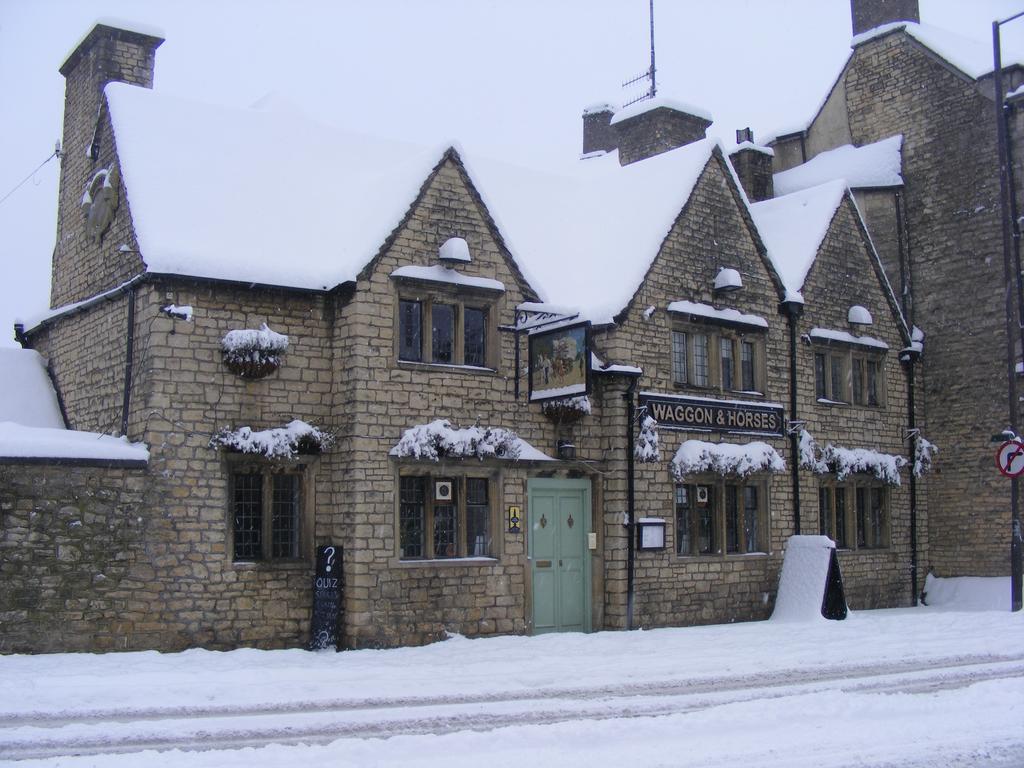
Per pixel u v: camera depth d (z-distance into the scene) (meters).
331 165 18.25
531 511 16.77
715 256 19.11
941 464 22.55
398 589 15.05
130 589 13.70
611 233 19.09
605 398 17.47
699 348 18.88
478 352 16.44
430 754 8.02
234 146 17.12
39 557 13.21
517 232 18.97
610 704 10.15
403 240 15.62
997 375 21.77
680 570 17.86
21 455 13.09
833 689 11.00
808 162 25.62
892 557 21.67
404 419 15.34
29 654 12.98
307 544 15.09
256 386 14.85
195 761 7.64
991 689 10.74
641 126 23.19
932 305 22.97
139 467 13.91
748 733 8.93
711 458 18.05
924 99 23.50
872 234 23.55
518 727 8.90
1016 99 21.62
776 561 19.30
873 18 24.89
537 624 16.61
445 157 16.16
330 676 11.70
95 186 16.75
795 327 20.17
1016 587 18.36
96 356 16.02
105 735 8.59
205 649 14.07
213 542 14.30
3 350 17.91
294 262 15.41
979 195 22.28
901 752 8.27
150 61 18.36
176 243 14.62
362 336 15.09
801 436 19.91
